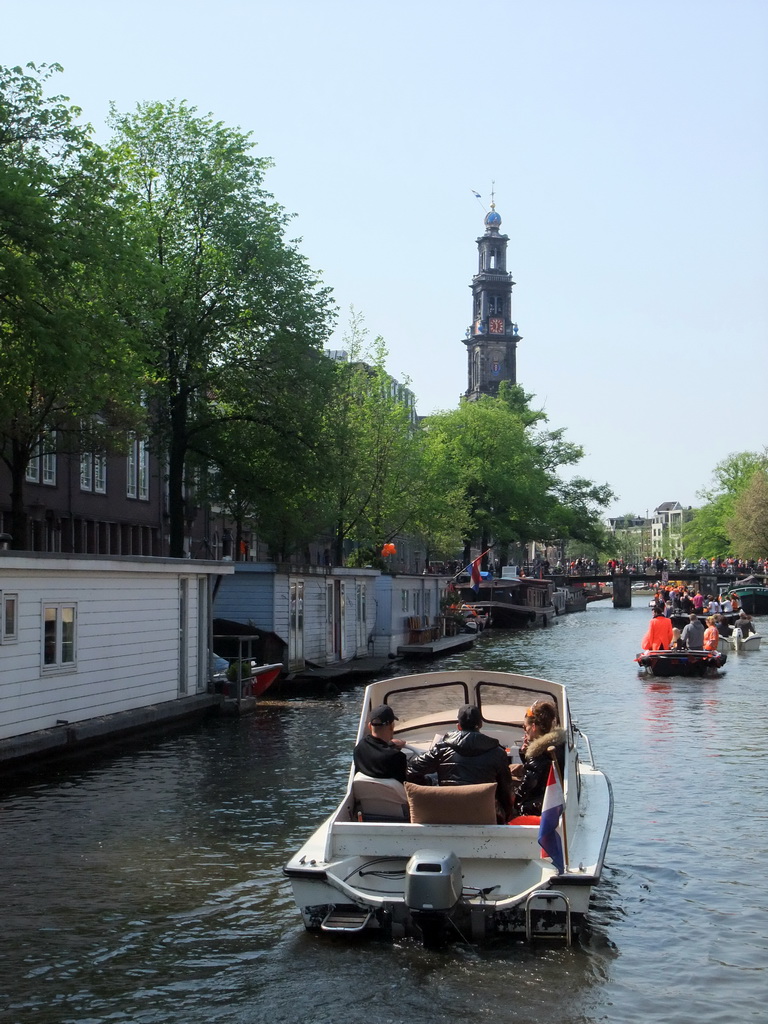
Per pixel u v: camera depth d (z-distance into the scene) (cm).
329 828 1040
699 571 11319
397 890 1023
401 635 4812
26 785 1780
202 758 2034
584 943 1045
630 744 2239
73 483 4316
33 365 2500
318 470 4009
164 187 3834
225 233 3806
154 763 1981
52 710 2053
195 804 1638
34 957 1009
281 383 3891
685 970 980
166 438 3975
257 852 1364
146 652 2448
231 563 2869
